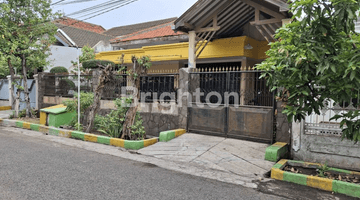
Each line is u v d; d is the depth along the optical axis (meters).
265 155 5.71
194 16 9.73
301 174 4.74
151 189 4.20
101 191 4.05
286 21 7.94
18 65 12.56
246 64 12.10
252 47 11.88
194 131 7.90
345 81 3.56
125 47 17.72
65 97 11.27
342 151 5.38
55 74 11.57
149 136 8.64
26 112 11.86
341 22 3.44
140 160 5.93
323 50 3.52
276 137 6.58
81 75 10.43
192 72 7.90
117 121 7.97
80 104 9.17
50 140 7.93
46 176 4.62
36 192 3.93
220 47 12.01
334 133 5.50
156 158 6.11
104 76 8.41
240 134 7.13
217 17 10.59
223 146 6.64
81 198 3.77
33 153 6.19
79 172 4.91
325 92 3.95
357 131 3.81
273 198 4.04
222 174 5.07
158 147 6.86
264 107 6.71
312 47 3.58
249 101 7.05
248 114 6.98
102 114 9.65
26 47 11.37
